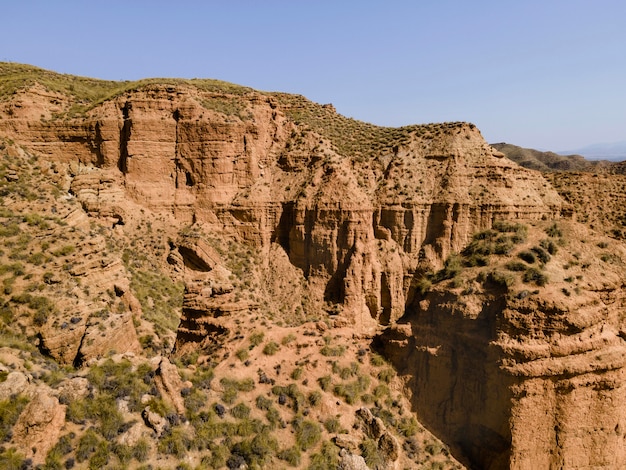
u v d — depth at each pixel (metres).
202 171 68.31
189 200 68.06
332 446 24.73
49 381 23.77
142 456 21.14
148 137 65.69
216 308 33.06
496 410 25.33
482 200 71.31
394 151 80.06
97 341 33.19
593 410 25.34
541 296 25.30
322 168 71.62
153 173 66.38
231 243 68.56
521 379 24.52
